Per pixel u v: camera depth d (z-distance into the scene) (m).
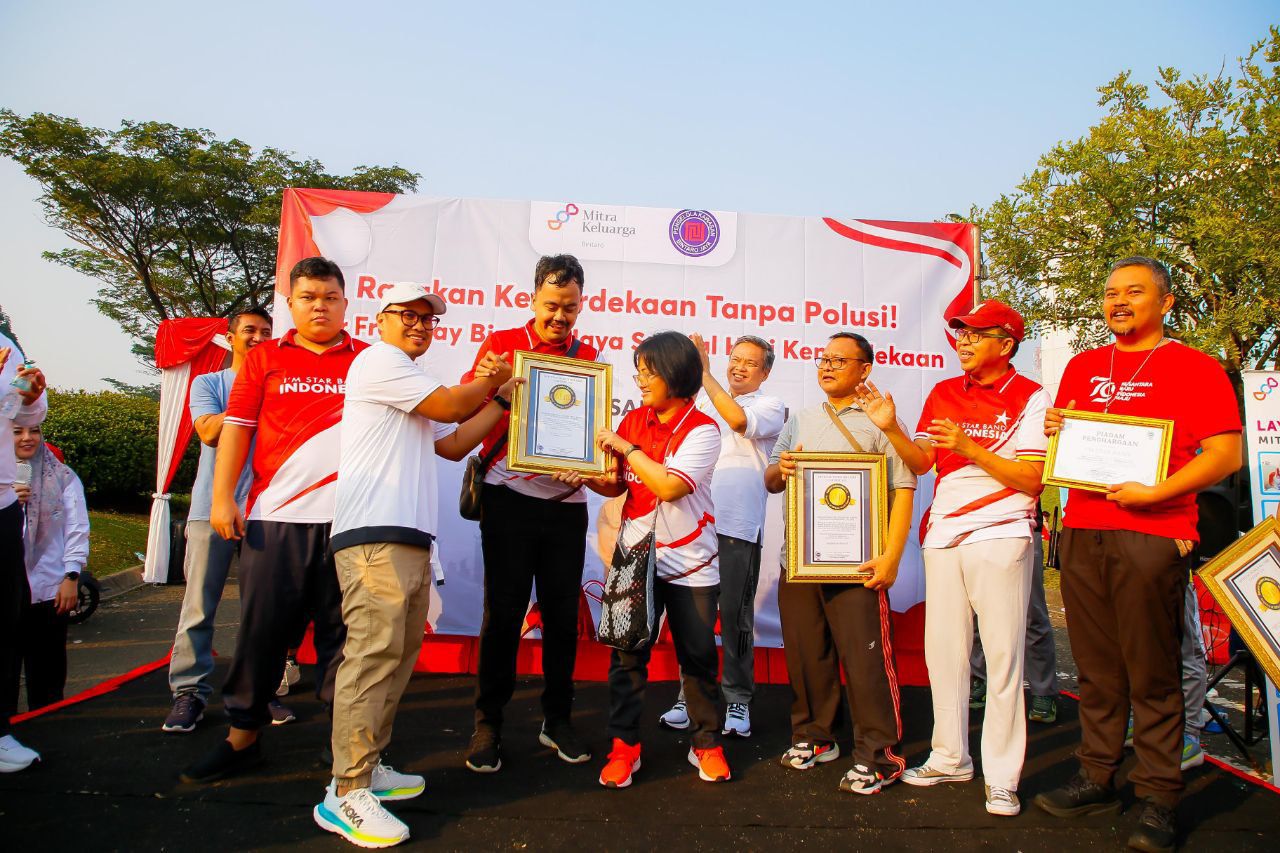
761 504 4.00
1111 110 10.77
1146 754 2.86
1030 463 3.06
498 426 3.26
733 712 3.80
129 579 9.41
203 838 2.55
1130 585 2.84
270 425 3.13
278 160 20.36
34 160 17.64
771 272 4.92
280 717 3.66
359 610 2.67
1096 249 10.31
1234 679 5.80
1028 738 3.89
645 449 3.24
